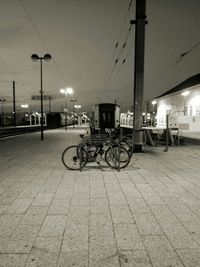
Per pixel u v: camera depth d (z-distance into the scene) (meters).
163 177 6.25
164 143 14.43
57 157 9.54
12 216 3.75
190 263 2.54
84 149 7.39
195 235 3.14
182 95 26.61
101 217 3.70
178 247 2.85
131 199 4.54
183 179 6.05
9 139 18.67
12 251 2.76
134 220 3.60
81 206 4.16
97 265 2.50
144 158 9.27
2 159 9.09
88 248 2.82
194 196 4.73
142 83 10.73
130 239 3.03
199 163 8.23
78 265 2.50
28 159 9.07
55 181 5.83
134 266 2.48
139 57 10.66
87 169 7.19
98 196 4.71
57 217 3.70
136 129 10.84
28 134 25.16
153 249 2.80
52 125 43.59
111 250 2.78
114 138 8.29
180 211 3.96
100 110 22.86
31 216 3.74
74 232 3.21
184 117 18.70
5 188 5.26
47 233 3.19
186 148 12.47
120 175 6.45
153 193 4.91
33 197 4.65
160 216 3.75
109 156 7.65
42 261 2.56
